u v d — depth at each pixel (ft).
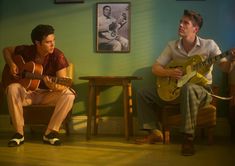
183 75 8.09
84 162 6.43
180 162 6.51
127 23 10.71
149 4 10.66
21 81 8.35
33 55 8.68
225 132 10.26
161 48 10.61
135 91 10.66
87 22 10.88
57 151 7.50
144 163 6.40
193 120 7.43
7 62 8.57
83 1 10.85
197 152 7.54
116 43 10.77
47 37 8.28
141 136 9.89
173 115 8.47
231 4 10.36
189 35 8.34
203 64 7.79
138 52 10.69
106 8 10.78
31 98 8.77
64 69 8.77
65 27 10.94
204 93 7.71
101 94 10.77
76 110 10.85
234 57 7.47
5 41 11.00
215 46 8.41
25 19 11.02
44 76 8.27
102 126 10.70
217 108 10.31
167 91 8.41
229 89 9.62
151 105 8.83
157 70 8.52
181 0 10.53
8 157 6.82
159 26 10.62
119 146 8.21
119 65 10.78
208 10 10.43
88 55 10.89
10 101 8.14
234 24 10.32
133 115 10.59
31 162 6.39
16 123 8.21
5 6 11.03
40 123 8.68
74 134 10.42
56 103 8.58
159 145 8.38
